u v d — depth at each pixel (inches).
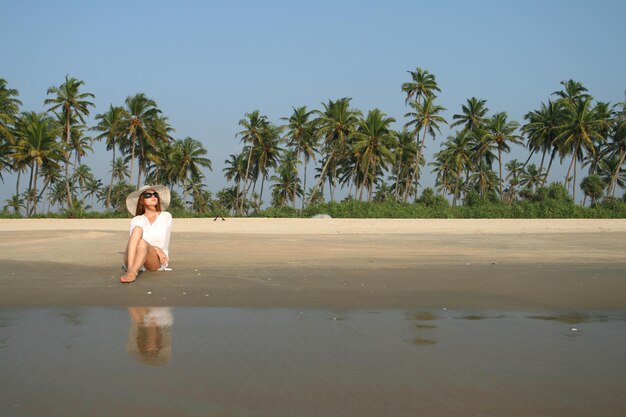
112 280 244.2
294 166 2765.7
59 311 177.2
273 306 187.2
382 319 166.7
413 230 732.7
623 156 2130.9
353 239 528.1
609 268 291.7
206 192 3009.4
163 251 277.0
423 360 121.2
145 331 148.6
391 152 2166.6
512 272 274.4
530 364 118.5
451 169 2491.4
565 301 198.7
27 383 104.0
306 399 96.6
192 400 95.6
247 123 2258.9
